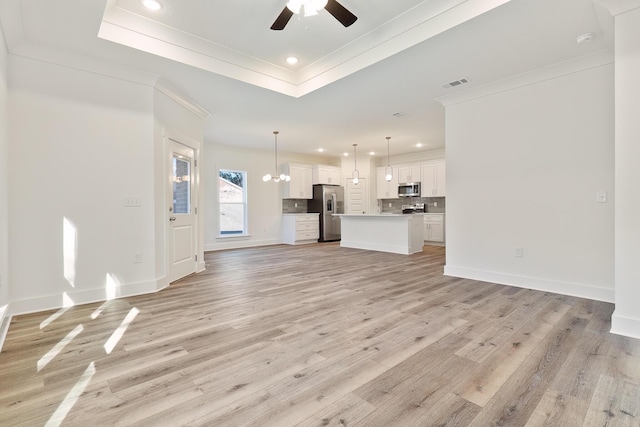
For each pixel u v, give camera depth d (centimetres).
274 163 847
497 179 383
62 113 300
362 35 319
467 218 412
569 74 327
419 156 848
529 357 196
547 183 344
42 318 269
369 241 729
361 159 920
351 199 928
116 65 321
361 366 187
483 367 185
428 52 300
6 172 266
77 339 226
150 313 282
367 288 366
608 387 163
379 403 152
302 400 155
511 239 373
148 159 351
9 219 274
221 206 770
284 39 323
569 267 332
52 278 296
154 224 355
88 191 315
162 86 366
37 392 161
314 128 584
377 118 519
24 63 282
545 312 278
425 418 141
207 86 378
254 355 202
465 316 270
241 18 286
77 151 308
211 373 180
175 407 149
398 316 271
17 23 250
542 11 239
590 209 318
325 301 316
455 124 420
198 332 239
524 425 136
